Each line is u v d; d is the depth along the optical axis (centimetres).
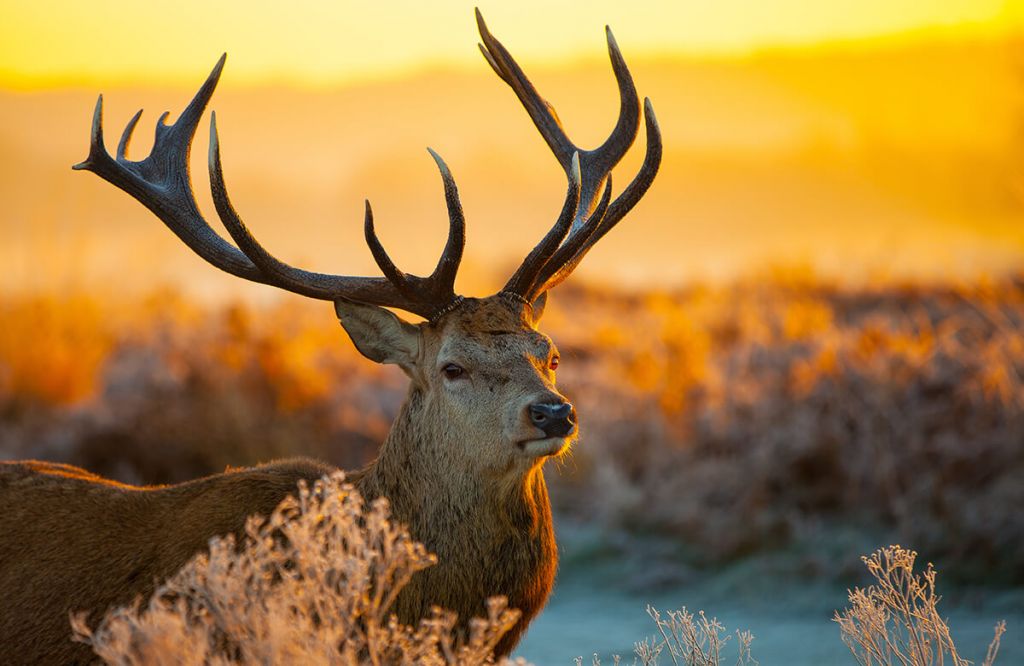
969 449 3931
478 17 2786
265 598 1797
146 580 2144
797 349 4872
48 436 4575
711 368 4916
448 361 2228
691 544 3969
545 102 2767
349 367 5241
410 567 1925
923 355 4422
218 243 2441
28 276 6019
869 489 3991
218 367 4781
